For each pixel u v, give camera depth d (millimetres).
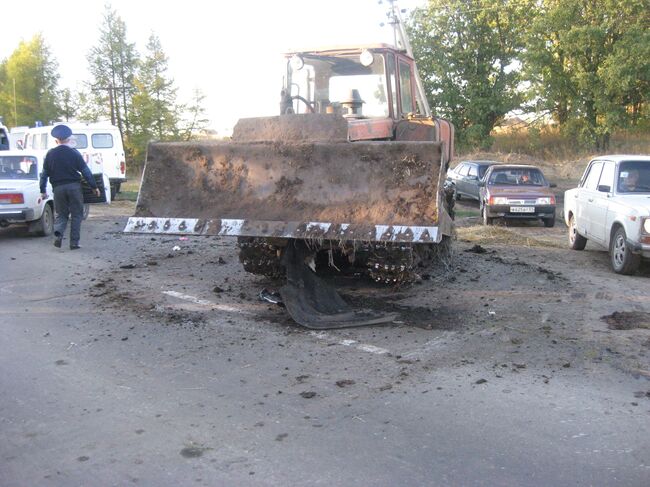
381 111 8281
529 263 10219
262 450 3918
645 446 3963
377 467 3705
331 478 3588
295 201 6438
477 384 4957
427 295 7770
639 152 29672
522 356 5605
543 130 34688
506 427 4219
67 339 6059
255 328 6402
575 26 27422
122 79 39281
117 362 5461
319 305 6789
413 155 6254
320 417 4383
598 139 30281
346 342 5977
